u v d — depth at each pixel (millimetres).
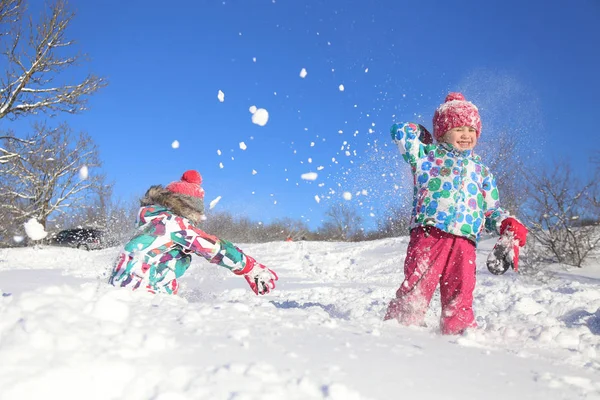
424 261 3107
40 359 1209
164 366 1305
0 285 4367
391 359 1657
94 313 1660
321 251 12828
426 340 2145
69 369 1158
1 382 1088
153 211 3135
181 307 2160
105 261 11273
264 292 3170
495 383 1558
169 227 3047
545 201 9008
